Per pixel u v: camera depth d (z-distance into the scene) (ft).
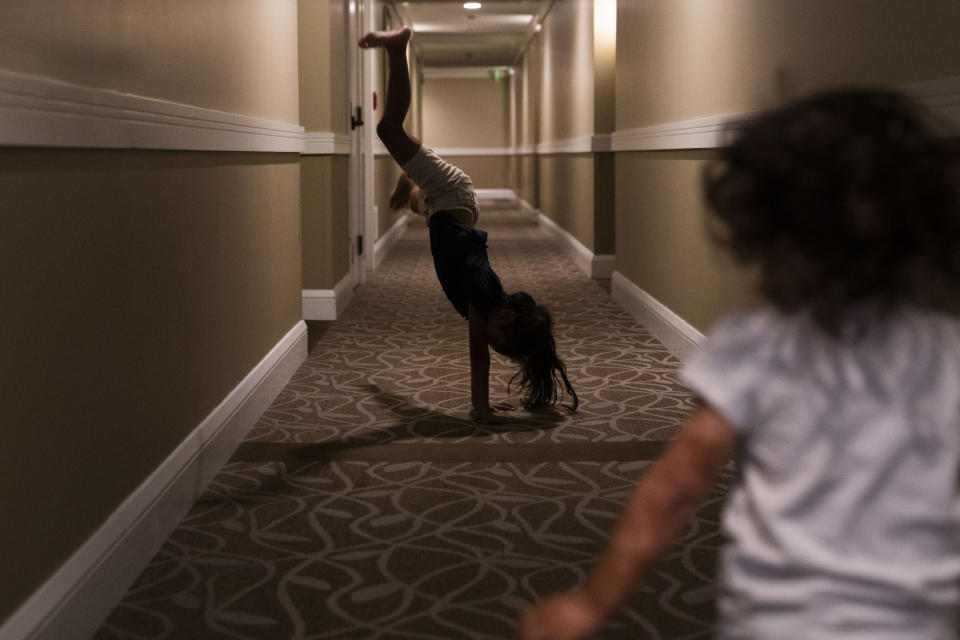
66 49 7.52
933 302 3.01
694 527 9.91
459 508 10.53
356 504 10.66
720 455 3.24
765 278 3.10
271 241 15.62
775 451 3.13
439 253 13.56
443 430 13.51
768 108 3.30
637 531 3.28
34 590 6.86
